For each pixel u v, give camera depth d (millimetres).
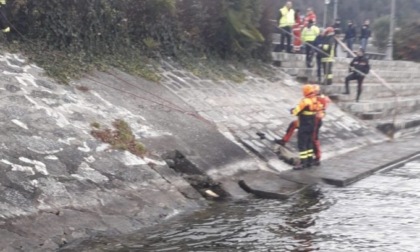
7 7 13906
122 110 13398
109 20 15961
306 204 11812
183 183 11914
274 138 16000
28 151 10320
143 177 11312
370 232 10016
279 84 21125
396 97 23594
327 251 9047
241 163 13766
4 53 13117
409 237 9766
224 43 20328
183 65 18141
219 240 9438
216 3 19812
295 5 57969
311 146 14922
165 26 18016
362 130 20094
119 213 10055
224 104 16797
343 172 14430
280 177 13773
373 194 12750
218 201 11898
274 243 9367
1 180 9391
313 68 23578
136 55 16781
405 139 20609
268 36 22438
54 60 13906
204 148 13555
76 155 10898
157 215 10469
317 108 14836
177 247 9047
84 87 13492
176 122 14180
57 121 11609
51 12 14500
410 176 14750
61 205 9578
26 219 8945
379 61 30812
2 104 11273
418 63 35094
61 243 8844
